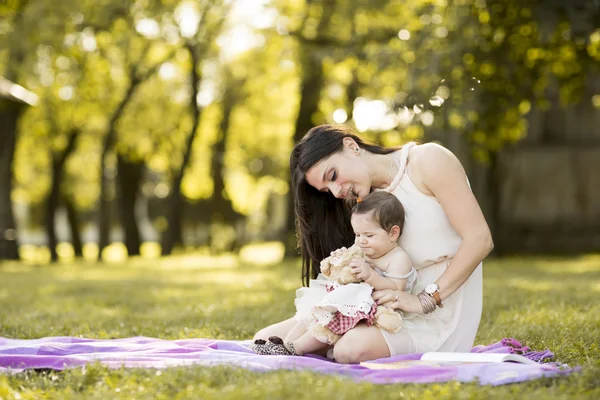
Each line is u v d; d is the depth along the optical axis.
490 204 19.59
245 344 5.25
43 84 22.69
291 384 3.62
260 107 28.83
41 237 48.38
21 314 7.97
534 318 6.82
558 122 22.28
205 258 27.42
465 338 4.59
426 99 11.83
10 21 19.92
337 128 4.72
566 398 3.53
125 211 30.36
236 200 34.50
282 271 16.41
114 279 14.59
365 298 4.41
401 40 12.89
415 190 4.56
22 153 29.58
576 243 22.09
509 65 12.66
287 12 18.53
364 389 3.54
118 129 28.31
